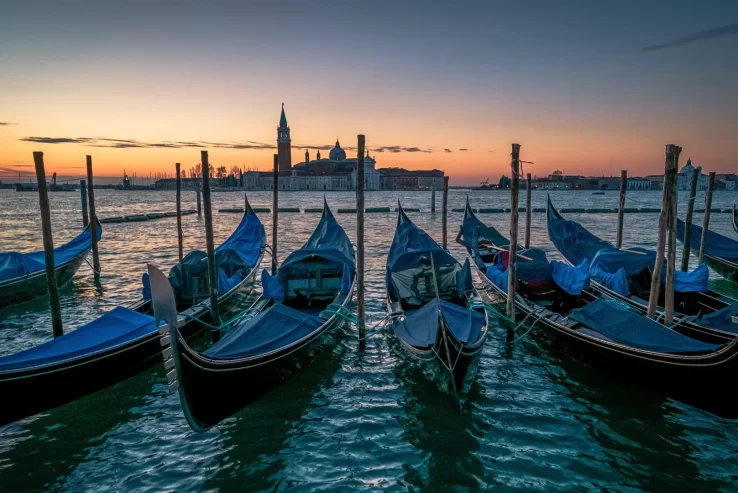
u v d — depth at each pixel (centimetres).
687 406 878
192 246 2939
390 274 1322
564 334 1045
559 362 1071
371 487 671
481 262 1681
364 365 1062
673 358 817
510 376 1002
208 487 675
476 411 864
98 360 855
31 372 766
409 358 1015
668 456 734
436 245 1491
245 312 1114
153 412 875
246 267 1573
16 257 1543
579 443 767
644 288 1363
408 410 872
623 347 893
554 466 710
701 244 1748
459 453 743
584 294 1291
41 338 1232
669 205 991
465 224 2189
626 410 865
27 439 789
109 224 4428
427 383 946
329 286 1369
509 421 830
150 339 957
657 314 1087
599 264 1420
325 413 866
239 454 750
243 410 879
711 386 778
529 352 1126
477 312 1088
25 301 1529
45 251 1074
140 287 1791
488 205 8506
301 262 1363
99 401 913
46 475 702
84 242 1950
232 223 4656
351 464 723
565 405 882
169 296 670
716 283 1869
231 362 780
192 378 712
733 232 3625
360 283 1119
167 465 724
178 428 824
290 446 770
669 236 998
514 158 1095
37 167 1050
